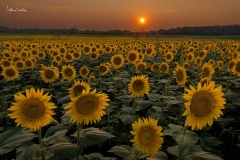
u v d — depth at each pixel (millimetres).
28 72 12781
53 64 13539
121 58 10672
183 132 3455
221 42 35094
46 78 8797
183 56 17188
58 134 3582
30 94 3211
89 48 18172
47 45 24016
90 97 3420
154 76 11383
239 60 8453
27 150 3139
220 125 6035
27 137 3311
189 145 3225
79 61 17672
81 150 3277
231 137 5930
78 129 3414
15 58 13797
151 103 6016
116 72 10531
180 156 3793
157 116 5688
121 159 5156
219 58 20969
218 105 3289
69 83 9500
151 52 16797
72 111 3398
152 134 3393
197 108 3240
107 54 22375
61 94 8016
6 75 9602
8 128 5617
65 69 8938
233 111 6930
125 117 5457
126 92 7945
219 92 3262
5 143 3242
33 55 17406
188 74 12750
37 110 3199
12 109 3143
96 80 9859
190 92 3223
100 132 3471
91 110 3420
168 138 5762
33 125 3219
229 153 5629
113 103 7098
